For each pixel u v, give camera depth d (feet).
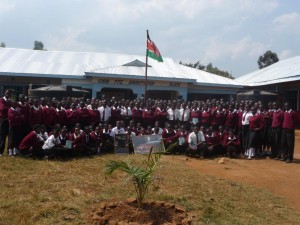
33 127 38.70
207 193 27.73
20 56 92.63
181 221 20.89
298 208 26.35
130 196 25.29
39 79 80.64
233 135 45.47
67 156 39.27
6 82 80.12
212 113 48.32
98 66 88.33
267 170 37.86
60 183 28.02
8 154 38.60
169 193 26.55
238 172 36.37
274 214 24.47
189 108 51.21
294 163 42.27
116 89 82.69
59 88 58.54
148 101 55.16
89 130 41.93
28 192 25.55
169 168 35.47
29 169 32.27
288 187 31.78
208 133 45.55
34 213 21.50
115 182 29.09
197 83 83.97
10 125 37.35
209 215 23.07
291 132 42.42
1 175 29.53
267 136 45.42
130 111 50.24
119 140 43.14
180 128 46.42
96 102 48.55
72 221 20.80
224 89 88.48
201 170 36.27
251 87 100.58
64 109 43.73
